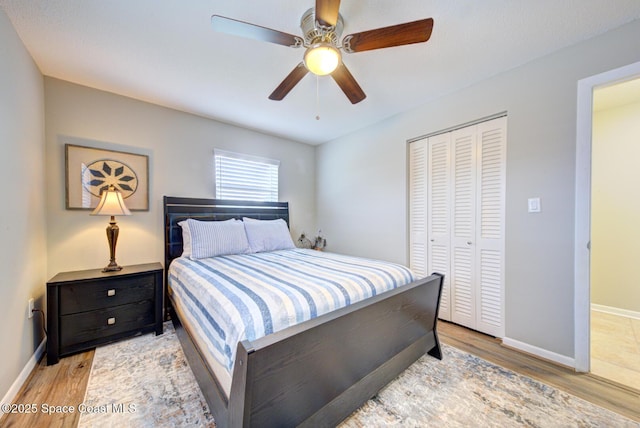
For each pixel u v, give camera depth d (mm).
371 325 1354
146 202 2621
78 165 2271
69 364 1800
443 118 2514
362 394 1331
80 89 2281
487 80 2199
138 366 1777
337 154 3777
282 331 994
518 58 1925
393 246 3008
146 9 1450
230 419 950
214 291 1391
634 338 2182
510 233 2078
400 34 1292
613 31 1623
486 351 1989
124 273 2133
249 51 1825
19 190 1635
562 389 1543
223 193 3193
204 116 3000
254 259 2314
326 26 1285
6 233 1452
